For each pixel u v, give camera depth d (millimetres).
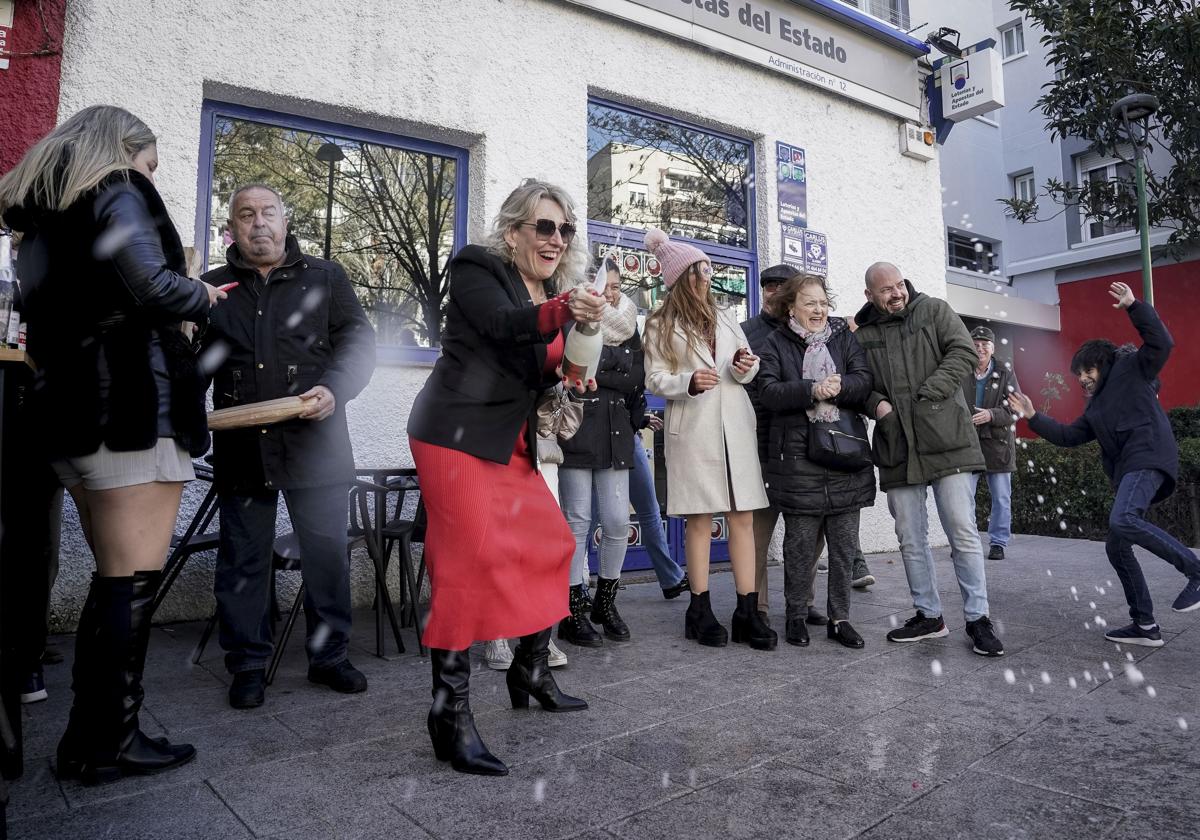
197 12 4012
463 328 2104
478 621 2035
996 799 1854
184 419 2055
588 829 1703
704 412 3486
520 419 2113
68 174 1865
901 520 3602
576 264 2471
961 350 3441
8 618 1946
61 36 3730
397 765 2072
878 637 3611
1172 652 3316
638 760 2104
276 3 4211
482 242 2338
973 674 2977
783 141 6238
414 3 4613
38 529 2193
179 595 3906
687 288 3557
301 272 2914
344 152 4641
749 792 1896
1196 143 9859
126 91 3832
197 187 4152
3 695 1935
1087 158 12914
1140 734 2307
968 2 13289
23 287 1925
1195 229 10383
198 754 2152
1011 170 13805
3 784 1561
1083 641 3521
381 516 3350
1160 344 3570
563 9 5172
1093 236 12805
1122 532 3465
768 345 3660
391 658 3232
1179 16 9141
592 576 5129
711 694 2715
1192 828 1698
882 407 3498
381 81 4488
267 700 2658
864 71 6707
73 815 1766
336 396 2783
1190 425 9922
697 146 5992
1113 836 1665
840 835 1677
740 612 3504
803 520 3475
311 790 1909
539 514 2203
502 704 2611
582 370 2037
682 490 3486
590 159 5453
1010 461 6105
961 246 13219
